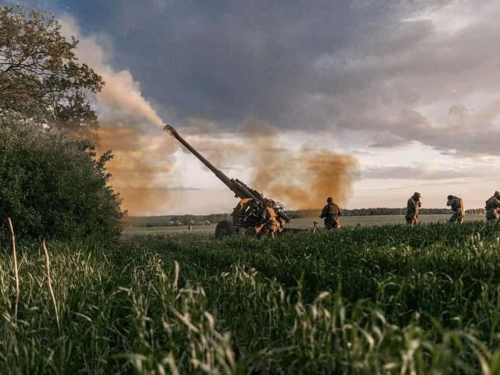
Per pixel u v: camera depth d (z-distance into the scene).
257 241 12.85
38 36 21.88
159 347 3.21
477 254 5.70
